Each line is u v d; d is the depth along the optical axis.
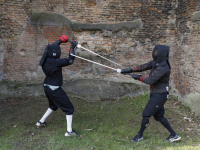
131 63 5.77
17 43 5.43
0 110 4.62
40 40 5.52
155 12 5.52
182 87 5.14
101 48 5.68
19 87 5.49
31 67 5.60
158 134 3.63
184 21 5.02
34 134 3.52
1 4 5.17
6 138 3.32
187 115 4.55
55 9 5.43
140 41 5.66
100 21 5.54
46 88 3.42
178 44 5.36
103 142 3.26
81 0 5.43
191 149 3.07
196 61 4.54
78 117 4.38
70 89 5.60
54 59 3.31
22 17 5.32
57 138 3.35
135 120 4.25
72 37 5.61
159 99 3.12
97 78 5.82
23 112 4.55
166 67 3.08
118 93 5.61
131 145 3.18
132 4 5.47
